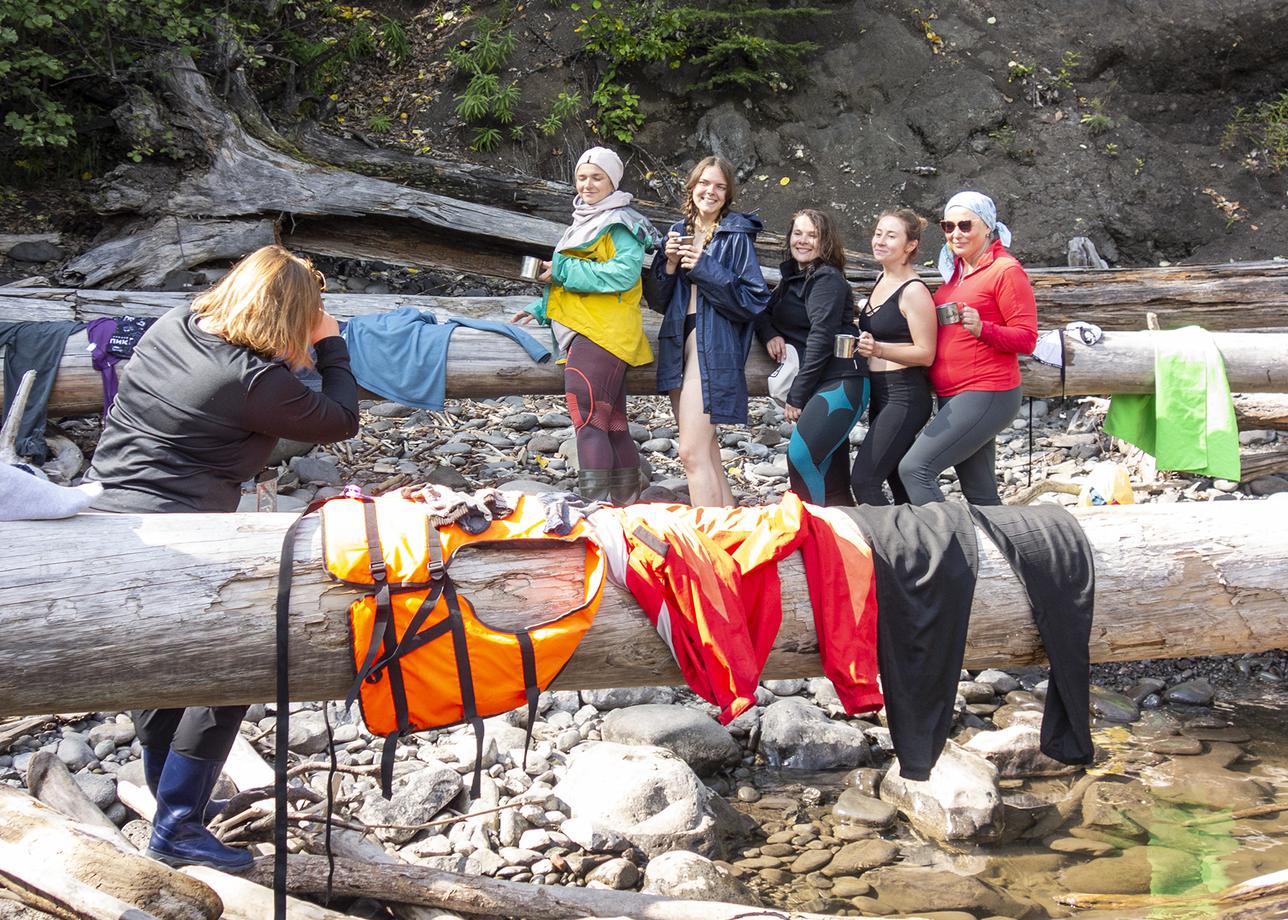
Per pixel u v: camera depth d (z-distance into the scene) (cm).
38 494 311
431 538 308
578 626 308
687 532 323
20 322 632
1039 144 1154
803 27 1195
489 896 322
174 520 318
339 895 329
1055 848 398
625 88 1145
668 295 552
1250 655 565
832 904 363
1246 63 1195
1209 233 1123
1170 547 353
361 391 635
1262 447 782
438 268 974
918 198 1121
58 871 284
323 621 307
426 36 1207
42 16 841
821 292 505
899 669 327
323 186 924
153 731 336
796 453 513
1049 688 342
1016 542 345
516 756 431
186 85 928
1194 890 367
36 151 997
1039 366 632
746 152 1129
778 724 464
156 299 717
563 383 651
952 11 1226
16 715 308
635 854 380
